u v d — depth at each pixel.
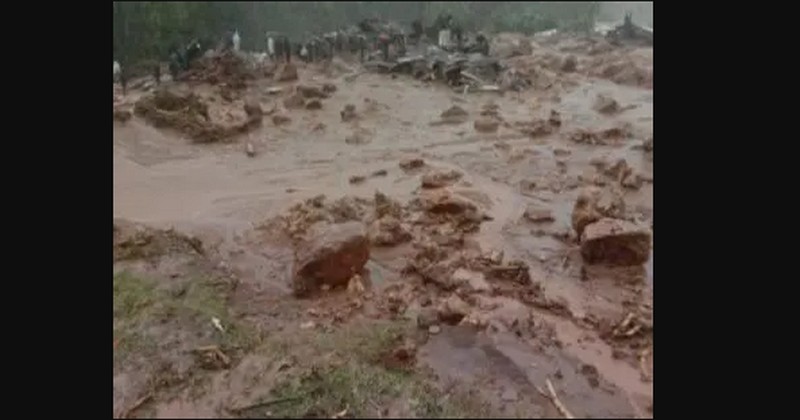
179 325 8.35
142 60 28.66
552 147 16.42
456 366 7.71
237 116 18.25
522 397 7.19
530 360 7.84
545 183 13.95
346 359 7.75
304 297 9.23
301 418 6.86
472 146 16.66
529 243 11.13
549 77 23.58
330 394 7.18
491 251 10.70
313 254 9.28
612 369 7.73
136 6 32.00
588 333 8.46
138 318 8.42
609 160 15.11
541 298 9.26
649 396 7.22
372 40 28.02
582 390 7.32
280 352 7.88
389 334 8.27
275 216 12.27
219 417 6.88
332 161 15.62
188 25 33.41
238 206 12.87
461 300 8.93
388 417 6.87
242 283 9.68
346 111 19.12
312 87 20.73
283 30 39.62
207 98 20.09
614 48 28.44
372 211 12.40
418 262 10.10
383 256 10.52
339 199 12.91
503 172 14.71
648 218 11.98
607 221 10.70
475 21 41.06
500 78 22.92
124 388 7.21
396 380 7.41
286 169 15.09
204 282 9.48
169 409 6.98
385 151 16.33
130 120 17.47
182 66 23.00
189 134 17.06
